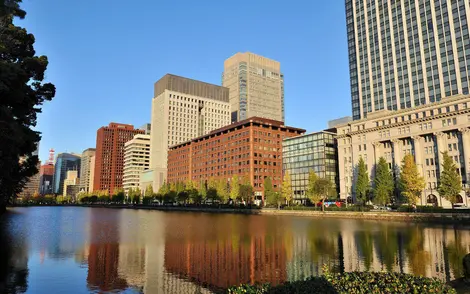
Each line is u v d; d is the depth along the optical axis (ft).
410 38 393.29
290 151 458.09
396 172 315.37
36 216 313.73
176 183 585.63
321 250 99.86
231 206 405.39
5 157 100.78
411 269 73.20
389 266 76.69
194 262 85.30
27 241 126.41
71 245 115.24
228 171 506.89
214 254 96.07
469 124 265.95
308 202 417.49
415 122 305.32
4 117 93.71
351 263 81.00
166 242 121.19
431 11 375.86
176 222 223.92
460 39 347.56
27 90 115.96
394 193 311.88
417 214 207.41
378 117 339.77
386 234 136.77
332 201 356.59
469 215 186.19
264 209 351.25
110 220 250.37
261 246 109.40
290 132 508.53
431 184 291.79
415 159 302.86
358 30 453.99
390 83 407.44
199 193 484.33
